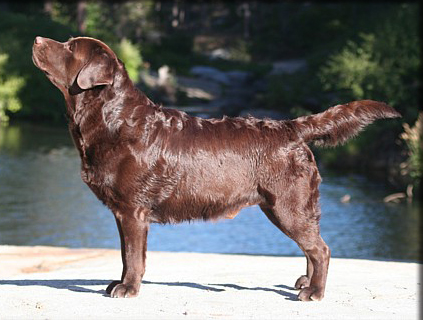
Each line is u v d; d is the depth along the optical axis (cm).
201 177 547
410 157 2284
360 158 2594
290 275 693
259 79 5541
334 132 566
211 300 555
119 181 538
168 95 4462
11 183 2027
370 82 2883
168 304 538
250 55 7156
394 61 2930
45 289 597
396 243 1510
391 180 2305
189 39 6462
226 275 695
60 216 1661
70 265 808
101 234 1509
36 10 5084
